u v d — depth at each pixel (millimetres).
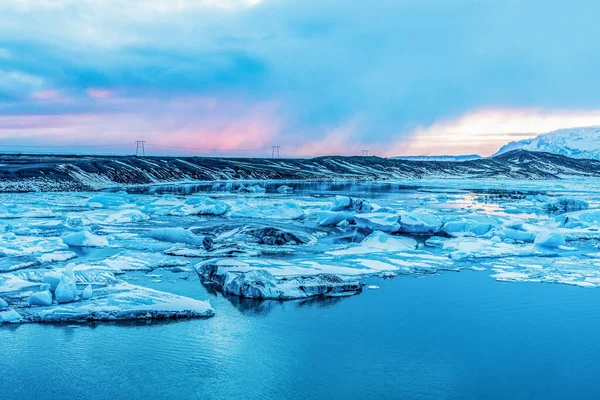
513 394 14133
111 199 54781
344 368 15344
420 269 25969
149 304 18781
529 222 44031
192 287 21938
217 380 14625
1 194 68562
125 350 16094
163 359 15633
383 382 14656
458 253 29141
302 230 38094
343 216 40781
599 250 31672
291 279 21969
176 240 32156
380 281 23734
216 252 28297
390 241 32125
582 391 14250
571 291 22344
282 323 18328
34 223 38156
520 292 22172
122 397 13742
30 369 14898
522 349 16594
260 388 14281
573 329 18094
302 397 13938
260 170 148625
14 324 17422
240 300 20500
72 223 38500
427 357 16031
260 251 28922
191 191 84812
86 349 16062
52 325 17516
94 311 18125
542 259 28891
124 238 32906
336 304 20359
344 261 27062
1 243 28031
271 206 47938
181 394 13938
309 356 16016
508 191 98312
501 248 31266
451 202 67250
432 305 20375
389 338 17266
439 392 14188
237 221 42562
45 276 19750
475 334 17656
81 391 13961
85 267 23906
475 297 21406
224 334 17359
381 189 98500
